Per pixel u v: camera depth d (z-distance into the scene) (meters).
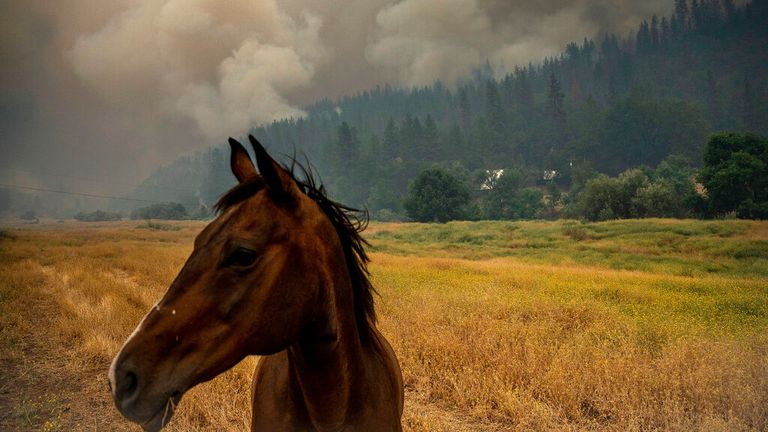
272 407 1.90
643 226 45.34
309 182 1.83
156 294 11.37
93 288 12.44
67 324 8.50
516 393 5.21
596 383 5.41
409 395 5.57
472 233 53.44
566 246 39.88
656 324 8.22
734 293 12.75
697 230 40.44
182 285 1.45
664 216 67.06
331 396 1.72
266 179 1.54
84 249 31.25
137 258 23.58
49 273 17.42
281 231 1.55
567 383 5.39
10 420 4.98
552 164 190.25
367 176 194.62
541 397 5.30
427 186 95.19
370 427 1.86
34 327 8.96
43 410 5.23
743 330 8.01
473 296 10.51
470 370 5.61
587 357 6.21
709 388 5.20
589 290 12.41
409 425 4.61
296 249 1.57
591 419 4.95
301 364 1.68
